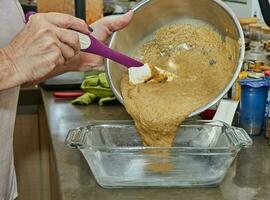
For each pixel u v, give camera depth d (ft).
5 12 3.58
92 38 2.92
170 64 3.30
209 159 2.70
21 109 5.55
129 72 3.13
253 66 3.86
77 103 4.52
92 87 4.53
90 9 5.18
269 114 3.43
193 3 3.19
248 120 3.51
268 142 3.40
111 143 3.22
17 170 5.63
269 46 4.30
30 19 2.81
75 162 3.09
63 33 2.74
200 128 3.20
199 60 3.23
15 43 2.79
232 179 2.81
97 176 2.72
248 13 5.24
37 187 5.68
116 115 4.15
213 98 2.97
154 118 2.85
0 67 2.74
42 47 2.71
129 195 2.64
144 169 2.71
